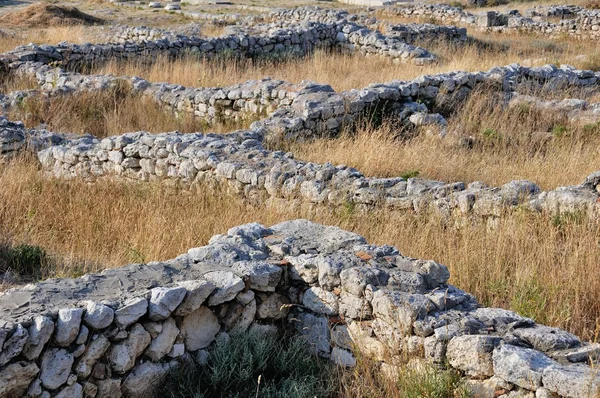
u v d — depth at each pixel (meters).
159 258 6.54
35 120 13.31
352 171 8.39
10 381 3.71
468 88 14.06
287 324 4.98
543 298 5.43
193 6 35.38
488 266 6.01
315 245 5.30
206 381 4.38
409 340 4.29
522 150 10.84
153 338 4.25
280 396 4.29
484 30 27.88
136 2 36.19
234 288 4.58
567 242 6.42
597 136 11.52
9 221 7.64
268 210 8.00
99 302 4.14
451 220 7.38
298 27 21.95
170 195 8.81
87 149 10.06
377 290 4.54
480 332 4.20
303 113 11.96
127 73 16.86
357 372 4.37
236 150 9.33
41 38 23.19
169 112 14.36
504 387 3.84
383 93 12.93
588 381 3.50
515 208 7.16
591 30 25.62
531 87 14.70
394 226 7.18
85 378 3.99
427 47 22.06
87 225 7.50
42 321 3.83
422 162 9.86
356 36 21.70
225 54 19.34
